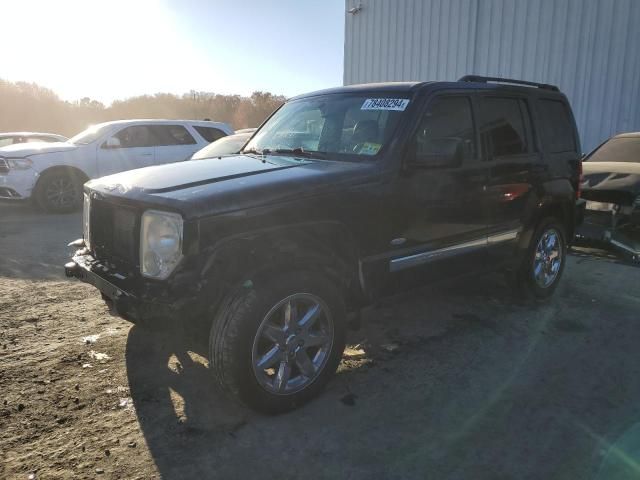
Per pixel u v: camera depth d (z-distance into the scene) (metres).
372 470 2.68
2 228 8.74
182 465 2.69
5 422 3.01
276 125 4.63
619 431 3.02
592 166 7.36
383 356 3.97
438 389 3.48
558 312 4.93
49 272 6.03
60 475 2.59
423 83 4.03
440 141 3.59
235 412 3.18
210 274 2.83
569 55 11.59
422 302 5.16
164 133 11.64
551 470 2.68
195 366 3.74
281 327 3.12
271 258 2.99
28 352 3.92
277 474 2.64
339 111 4.15
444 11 13.60
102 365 3.73
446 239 4.02
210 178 3.22
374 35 15.57
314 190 3.17
